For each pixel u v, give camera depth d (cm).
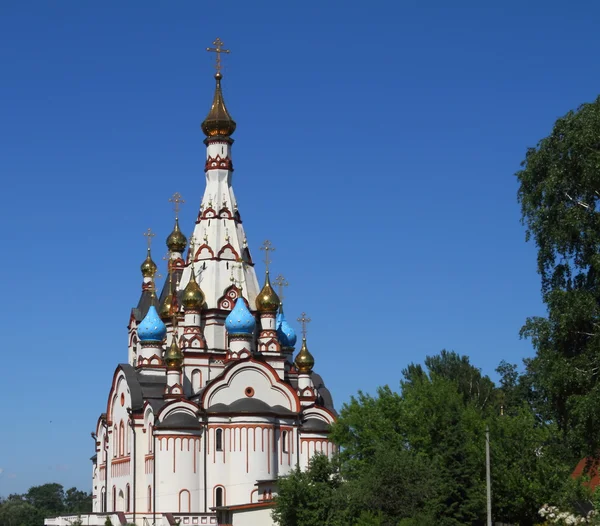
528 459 7856
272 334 11394
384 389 9025
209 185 12062
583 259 6594
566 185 6625
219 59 12375
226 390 10631
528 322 6631
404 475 7156
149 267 13475
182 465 10225
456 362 13125
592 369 6253
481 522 7738
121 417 11425
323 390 12406
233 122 12206
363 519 6819
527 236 6850
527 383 12406
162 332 11588
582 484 7838
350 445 8794
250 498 10225
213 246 11775
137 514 10538
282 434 10669
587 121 6531
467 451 7775
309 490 7275
